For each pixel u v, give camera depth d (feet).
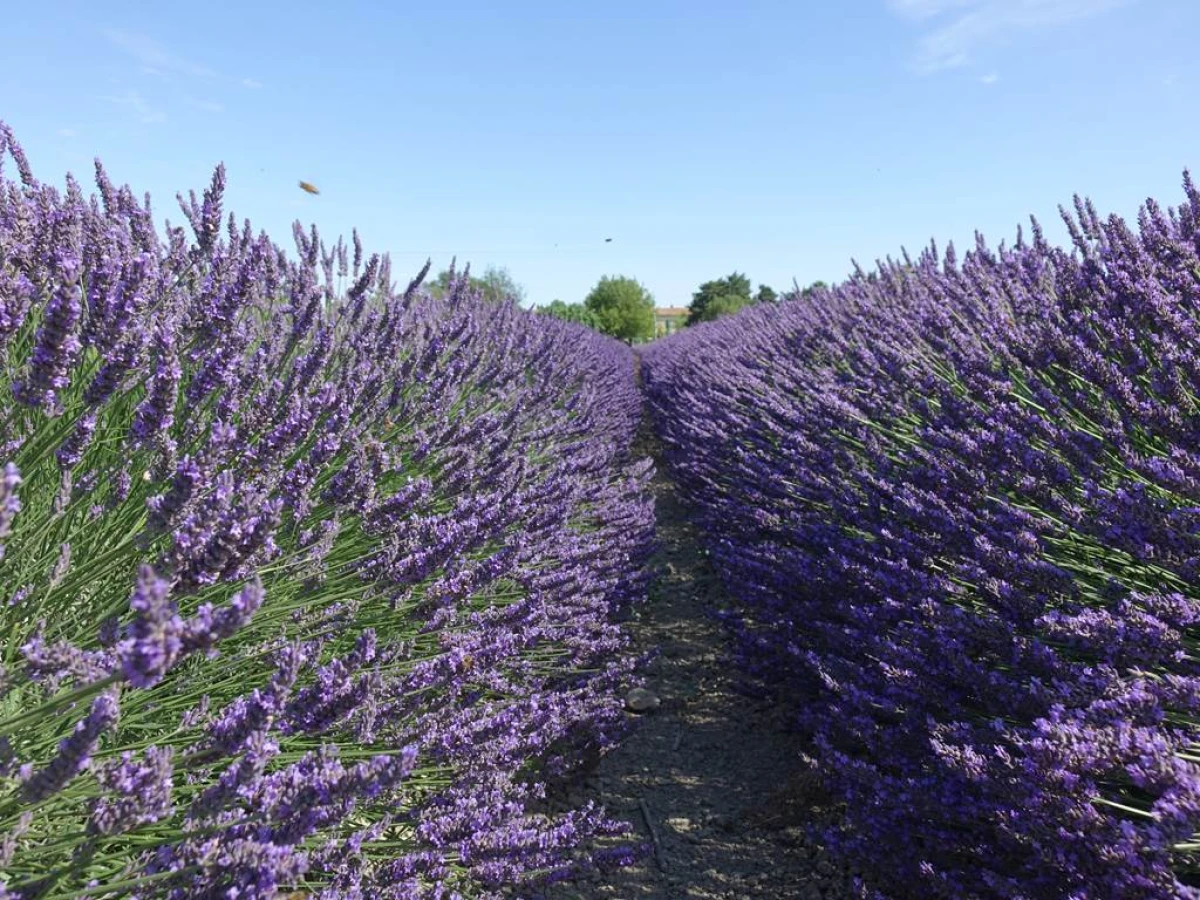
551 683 10.55
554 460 14.94
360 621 7.95
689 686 12.92
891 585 8.57
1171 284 9.46
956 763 5.65
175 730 5.61
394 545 7.13
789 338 22.66
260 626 6.75
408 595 7.20
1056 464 7.76
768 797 9.64
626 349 88.99
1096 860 4.76
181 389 7.72
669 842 8.91
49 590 5.17
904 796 6.62
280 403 7.60
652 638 14.89
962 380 11.52
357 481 7.29
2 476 2.74
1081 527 6.79
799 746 10.70
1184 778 4.08
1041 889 5.30
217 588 6.58
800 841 8.77
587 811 7.52
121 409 7.27
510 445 11.75
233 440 6.32
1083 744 4.63
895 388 12.75
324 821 5.03
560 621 10.11
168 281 7.91
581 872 8.35
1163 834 4.16
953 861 6.63
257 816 3.84
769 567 11.51
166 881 3.88
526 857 6.62
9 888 3.64
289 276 12.09
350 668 4.59
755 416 18.11
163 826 5.03
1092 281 10.60
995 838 6.22
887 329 15.64
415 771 7.00
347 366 10.27
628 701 12.21
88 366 7.41
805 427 14.21
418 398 11.82
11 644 5.08
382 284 14.19
